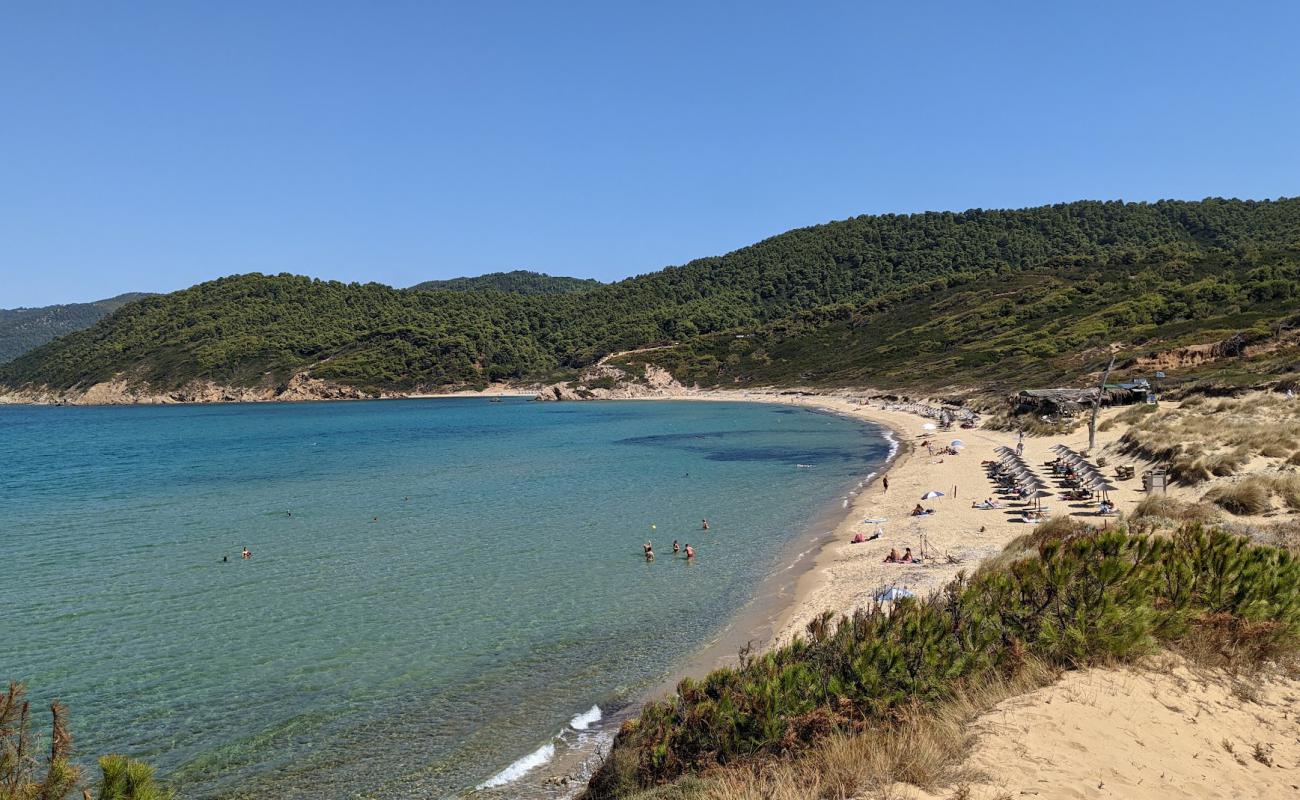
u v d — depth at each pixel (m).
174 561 28.48
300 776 13.12
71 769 5.86
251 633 20.30
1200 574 11.21
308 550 29.95
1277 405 39.53
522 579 25.06
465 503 40.41
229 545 31.14
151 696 16.41
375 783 12.83
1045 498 32.56
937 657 9.37
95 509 40.72
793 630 18.48
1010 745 7.25
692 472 50.78
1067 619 9.84
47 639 19.98
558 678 16.89
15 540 32.72
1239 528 19.03
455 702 15.86
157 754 13.95
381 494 44.28
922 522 30.06
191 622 21.28
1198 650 9.59
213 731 14.80
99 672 17.75
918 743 7.30
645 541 30.30
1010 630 9.97
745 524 33.03
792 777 7.30
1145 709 8.03
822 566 24.91
